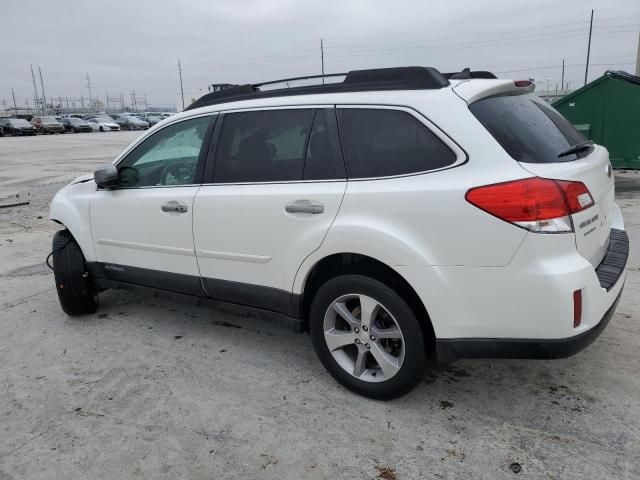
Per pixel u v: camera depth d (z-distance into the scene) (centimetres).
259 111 342
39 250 696
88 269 443
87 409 317
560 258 253
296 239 315
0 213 953
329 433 286
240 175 346
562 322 252
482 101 281
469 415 296
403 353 294
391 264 279
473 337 271
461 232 262
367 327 302
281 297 332
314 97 321
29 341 415
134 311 471
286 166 325
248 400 321
